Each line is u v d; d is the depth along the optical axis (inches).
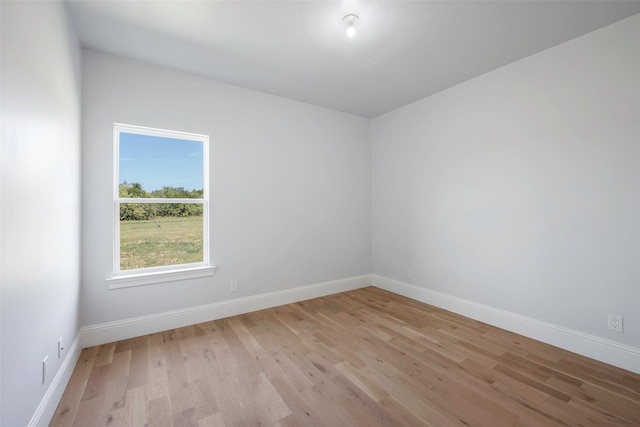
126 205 106.4
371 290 165.3
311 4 75.4
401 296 153.7
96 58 98.2
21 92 47.8
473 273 121.2
